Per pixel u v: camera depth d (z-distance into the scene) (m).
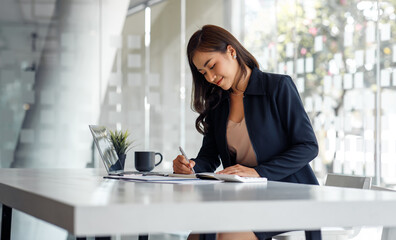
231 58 2.12
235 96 2.20
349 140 3.85
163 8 5.15
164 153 5.09
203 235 1.33
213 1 5.14
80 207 0.93
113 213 0.94
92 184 1.55
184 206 0.98
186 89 5.19
